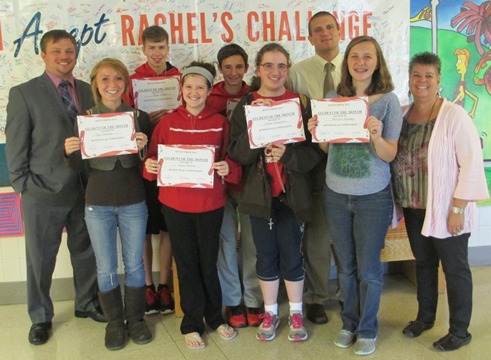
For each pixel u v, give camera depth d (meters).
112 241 2.62
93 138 2.44
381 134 2.34
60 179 2.66
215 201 2.52
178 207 2.49
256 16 3.27
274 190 2.50
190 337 2.64
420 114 2.47
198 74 2.46
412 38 3.44
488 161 3.62
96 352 2.64
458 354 2.49
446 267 2.49
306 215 2.47
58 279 3.33
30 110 2.59
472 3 3.46
